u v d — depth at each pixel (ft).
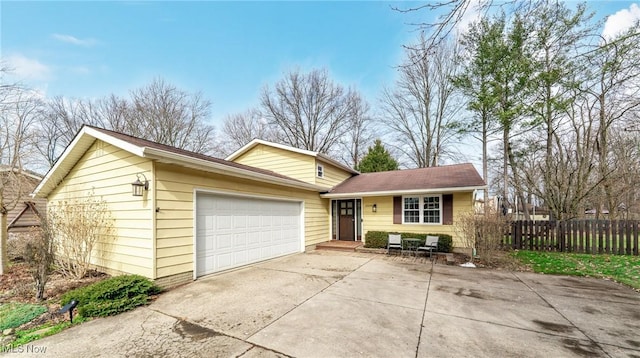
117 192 19.74
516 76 37.58
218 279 20.16
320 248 35.88
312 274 21.86
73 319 12.78
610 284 19.26
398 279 20.44
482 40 39.06
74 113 63.46
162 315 13.37
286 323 12.40
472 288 18.15
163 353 9.86
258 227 26.40
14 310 13.79
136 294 15.06
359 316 13.23
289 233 31.24
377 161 65.77
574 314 13.58
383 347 10.25
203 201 20.94
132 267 18.29
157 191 17.53
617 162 41.91
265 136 85.15
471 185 29.25
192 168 19.65
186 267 19.12
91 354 9.81
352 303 15.08
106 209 20.51
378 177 44.16
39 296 15.60
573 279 20.66
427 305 14.83
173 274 18.20
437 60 57.36
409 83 64.44
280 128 82.64
